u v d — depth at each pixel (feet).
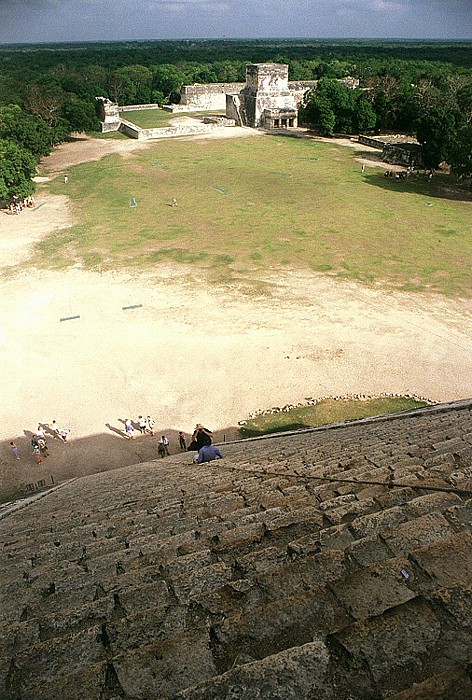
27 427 89.51
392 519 16.52
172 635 12.61
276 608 12.25
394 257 154.30
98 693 10.73
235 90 453.58
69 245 167.32
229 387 98.32
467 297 129.29
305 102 357.41
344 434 50.75
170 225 184.14
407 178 241.76
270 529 18.29
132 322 120.88
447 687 8.99
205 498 28.66
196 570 15.46
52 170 263.49
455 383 96.48
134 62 626.23
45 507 42.11
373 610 11.80
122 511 31.01
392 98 333.21
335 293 132.87
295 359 105.70
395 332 114.32
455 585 12.11
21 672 12.19
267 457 42.04
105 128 361.92
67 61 635.25
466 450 25.91
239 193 219.20
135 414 92.43
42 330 117.70
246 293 133.90
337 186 227.40
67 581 18.37
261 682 9.86
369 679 9.83
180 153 294.25
